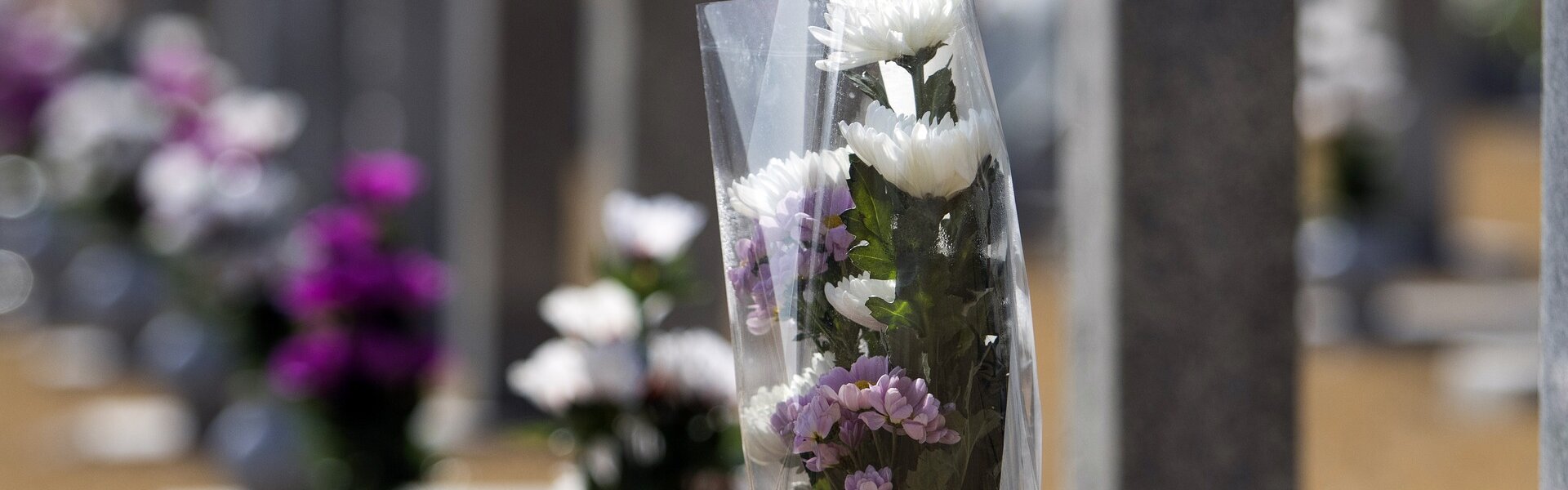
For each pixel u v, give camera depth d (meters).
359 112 9.07
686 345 3.36
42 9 10.23
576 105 7.24
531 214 7.24
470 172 7.51
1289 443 2.54
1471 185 19.61
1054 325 9.83
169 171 5.86
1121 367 2.54
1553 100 1.66
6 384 9.12
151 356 9.05
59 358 9.90
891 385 1.63
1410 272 12.84
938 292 1.64
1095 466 2.65
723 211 1.71
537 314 7.20
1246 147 2.53
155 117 7.32
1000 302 1.68
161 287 9.05
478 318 7.29
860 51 1.64
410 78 9.08
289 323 5.33
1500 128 26.55
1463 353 9.51
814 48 1.65
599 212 7.07
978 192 1.66
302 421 4.61
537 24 7.18
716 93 1.69
